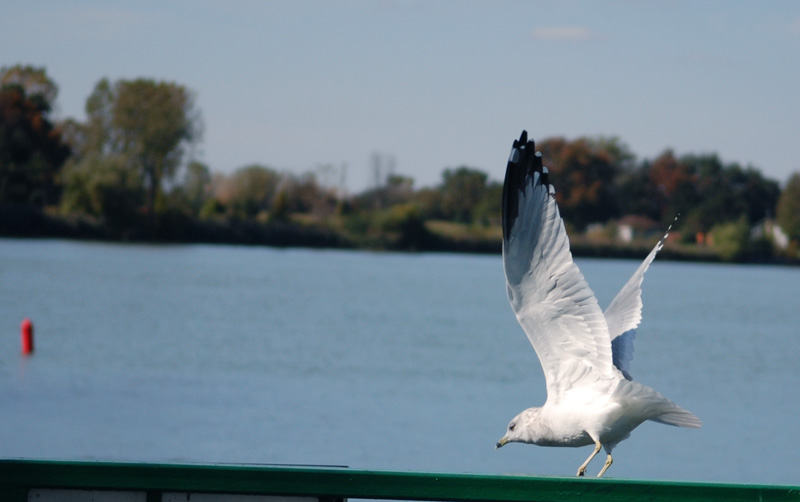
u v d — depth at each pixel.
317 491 4.61
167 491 4.65
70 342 32.16
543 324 5.82
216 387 24.61
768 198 107.00
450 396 23.92
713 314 48.31
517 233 5.62
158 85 81.31
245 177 94.56
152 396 23.12
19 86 87.81
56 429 19.58
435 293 53.59
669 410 5.64
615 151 109.62
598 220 106.19
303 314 42.25
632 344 6.46
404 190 101.38
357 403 22.61
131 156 81.38
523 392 24.77
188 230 85.69
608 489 4.59
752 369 30.94
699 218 104.25
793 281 75.25
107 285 50.72
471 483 4.61
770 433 20.84
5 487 4.61
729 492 4.54
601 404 5.68
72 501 4.65
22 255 65.56
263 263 70.81
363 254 91.31
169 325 37.03
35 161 83.88
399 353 31.28
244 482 4.61
